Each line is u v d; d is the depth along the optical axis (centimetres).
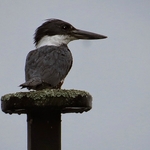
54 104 789
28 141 833
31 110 816
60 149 818
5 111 841
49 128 816
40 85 1029
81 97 798
